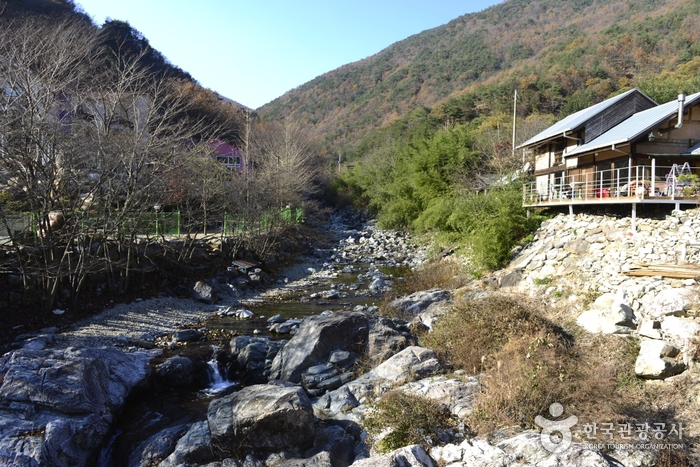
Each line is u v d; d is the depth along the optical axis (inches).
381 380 373.7
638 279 460.8
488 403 304.7
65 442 286.2
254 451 290.0
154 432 330.6
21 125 465.1
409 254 1102.4
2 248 530.9
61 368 331.0
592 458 238.4
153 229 767.7
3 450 266.7
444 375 373.4
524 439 262.7
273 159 1129.4
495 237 698.8
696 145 617.9
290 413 285.0
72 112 595.5
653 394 315.3
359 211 1913.1
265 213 966.4
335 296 717.3
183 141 882.8
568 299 501.4
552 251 625.0
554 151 868.6
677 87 1280.8
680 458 250.7
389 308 600.4
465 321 428.5
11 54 506.9
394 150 1760.6
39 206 504.1
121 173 606.5
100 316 540.4
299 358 426.3
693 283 414.9
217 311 623.5
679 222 510.9
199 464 280.2
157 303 614.9
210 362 452.8
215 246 800.3
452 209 942.4
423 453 264.7
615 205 605.9
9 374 319.0
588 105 1849.2
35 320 490.3
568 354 360.8
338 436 298.0
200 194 783.7
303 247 1159.0
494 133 1583.4
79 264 527.2
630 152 620.4
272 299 705.0
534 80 2450.8
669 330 356.8
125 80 652.7
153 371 408.5
